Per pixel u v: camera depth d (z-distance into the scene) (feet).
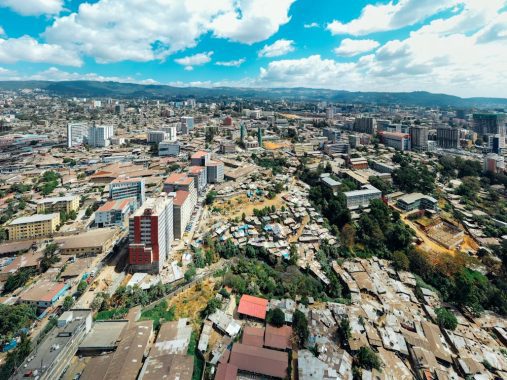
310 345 467.11
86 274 622.13
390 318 533.14
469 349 481.87
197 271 647.15
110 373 390.21
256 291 588.09
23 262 652.48
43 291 556.10
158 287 568.82
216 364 429.79
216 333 485.97
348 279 649.20
